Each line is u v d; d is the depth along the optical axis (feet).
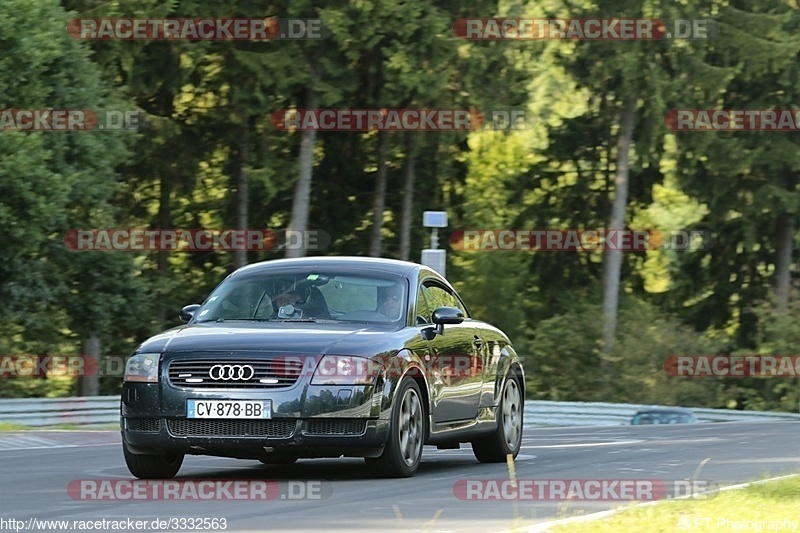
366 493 96.17
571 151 517.55
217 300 116.16
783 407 508.94
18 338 388.98
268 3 396.37
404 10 386.73
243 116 407.44
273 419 102.63
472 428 121.60
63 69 336.29
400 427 107.45
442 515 83.30
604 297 502.79
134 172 422.41
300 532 75.66
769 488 95.66
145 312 383.24
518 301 536.83
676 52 465.88
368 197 481.87
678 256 534.37
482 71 420.36
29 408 217.77
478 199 516.73
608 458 135.23
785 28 484.33
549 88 505.66
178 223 455.22
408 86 392.68
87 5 375.25
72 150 340.39
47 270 354.54
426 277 121.39
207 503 89.97
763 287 534.37
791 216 517.55
